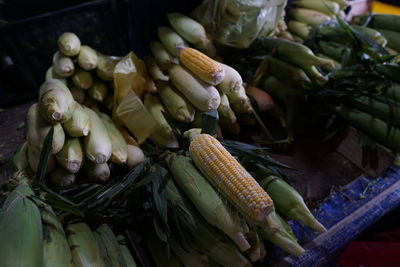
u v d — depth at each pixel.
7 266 0.94
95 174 1.55
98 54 1.98
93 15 3.05
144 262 1.47
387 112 1.86
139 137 1.81
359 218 1.62
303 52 1.97
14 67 3.17
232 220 1.19
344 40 2.25
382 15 2.44
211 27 2.07
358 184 1.81
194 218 1.30
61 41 1.81
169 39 1.96
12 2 3.26
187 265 1.35
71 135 1.43
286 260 1.46
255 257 1.29
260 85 2.29
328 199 1.74
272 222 1.20
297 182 1.84
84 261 1.15
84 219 1.35
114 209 1.49
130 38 2.47
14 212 1.07
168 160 1.47
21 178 1.29
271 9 2.09
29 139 1.38
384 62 2.03
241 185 1.15
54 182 1.52
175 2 2.14
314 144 2.10
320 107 2.21
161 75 1.99
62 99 1.35
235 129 2.06
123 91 1.81
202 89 1.60
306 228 1.58
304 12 2.62
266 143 2.05
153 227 1.49
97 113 1.83
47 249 1.10
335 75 2.02
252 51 2.25
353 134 2.13
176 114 1.72
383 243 1.76
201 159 1.27
